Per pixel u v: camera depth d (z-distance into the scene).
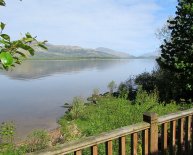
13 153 12.55
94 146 3.48
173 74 23.12
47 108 32.00
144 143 4.30
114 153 10.20
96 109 21.88
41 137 14.20
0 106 34.19
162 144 4.80
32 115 28.11
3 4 2.22
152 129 4.34
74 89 51.78
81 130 15.36
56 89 52.25
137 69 137.88
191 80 21.03
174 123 4.98
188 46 21.06
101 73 104.50
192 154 5.61
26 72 115.12
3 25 2.12
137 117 15.96
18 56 2.21
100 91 48.06
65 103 33.75
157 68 32.34
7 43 2.10
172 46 21.94
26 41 2.23
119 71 118.75
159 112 16.31
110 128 13.91
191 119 5.70
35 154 2.85
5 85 61.88
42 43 2.29
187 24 21.27
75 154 3.28
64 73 105.44
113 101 24.05
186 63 20.75
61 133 16.50
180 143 5.19
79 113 21.06
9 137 14.23
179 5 21.78
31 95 44.34
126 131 3.91
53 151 2.99
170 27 22.42
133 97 26.20
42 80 74.19
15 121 25.33
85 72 112.19
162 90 25.03
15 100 39.25
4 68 2.04
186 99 22.36
